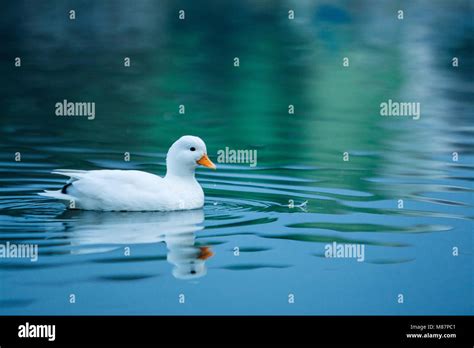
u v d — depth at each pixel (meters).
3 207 13.88
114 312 9.81
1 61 30.88
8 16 39.66
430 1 44.62
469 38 36.94
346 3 44.53
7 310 9.73
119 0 44.44
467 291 10.59
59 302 9.95
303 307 10.08
